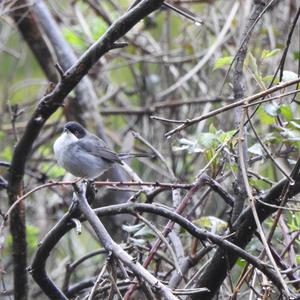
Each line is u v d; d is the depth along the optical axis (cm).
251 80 1130
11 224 848
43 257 713
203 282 727
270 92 645
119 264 603
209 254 907
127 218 1148
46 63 1323
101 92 1558
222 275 725
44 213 1326
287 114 737
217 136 766
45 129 1491
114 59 1577
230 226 721
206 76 1355
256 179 845
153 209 673
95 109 1320
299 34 1147
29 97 1636
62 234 693
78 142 1032
